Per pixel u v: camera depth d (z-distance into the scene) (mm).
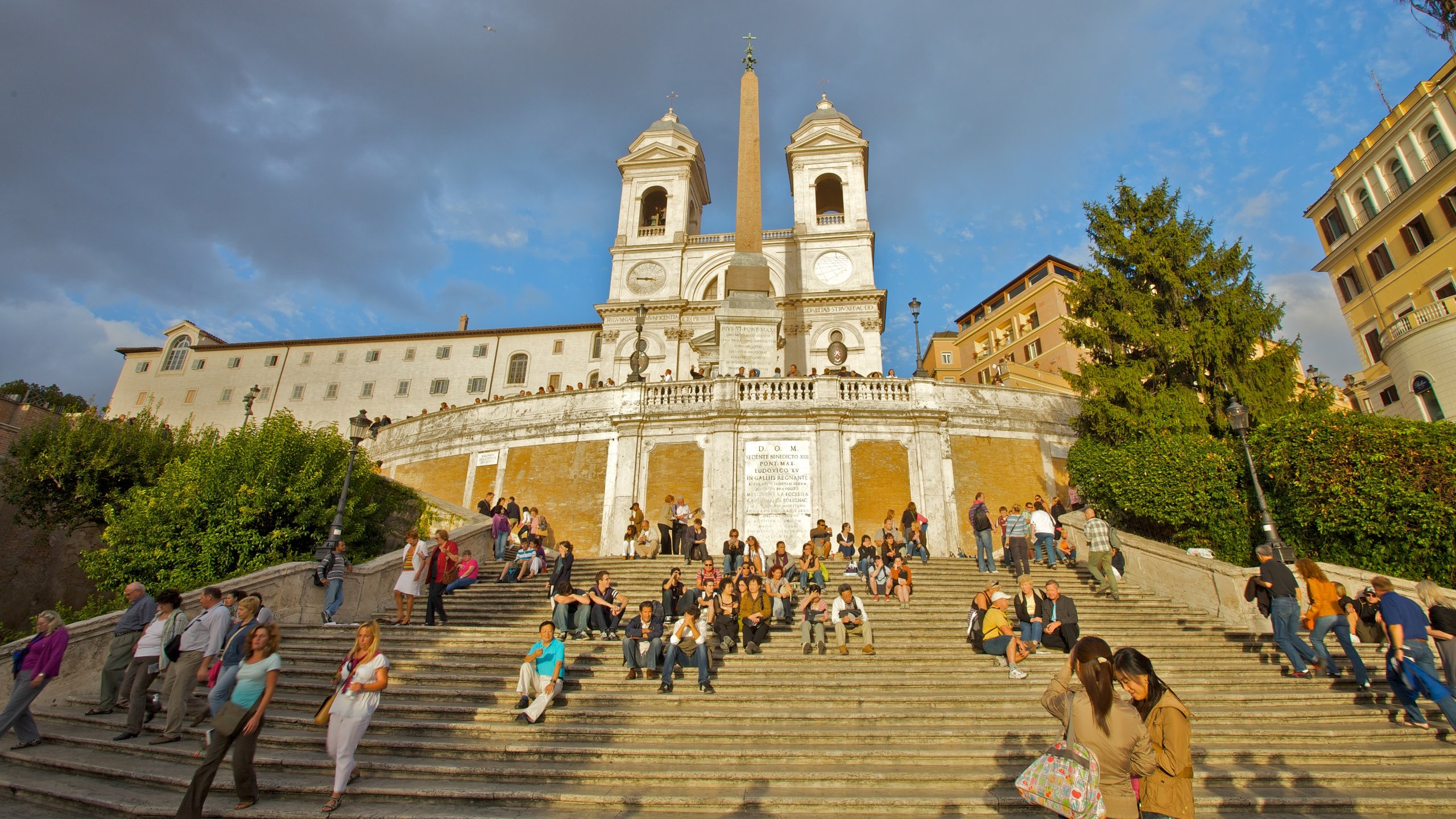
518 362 47625
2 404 26375
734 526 21828
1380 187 31938
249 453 19109
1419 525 14039
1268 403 18703
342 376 48594
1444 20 10422
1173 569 14953
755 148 41031
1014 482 23594
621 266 43812
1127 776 4488
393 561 15922
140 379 50531
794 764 8297
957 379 58469
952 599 14562
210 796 7645
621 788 7785
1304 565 11125
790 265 43281
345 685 7496
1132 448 18422
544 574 17562
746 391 23672
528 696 9742
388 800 7543
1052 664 11227
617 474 23328
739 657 11594
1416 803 7191
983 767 8195
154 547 18031
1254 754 8453
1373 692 10055
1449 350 23656
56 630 9625
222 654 9570
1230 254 19984
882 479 22453
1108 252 21500
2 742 9594
